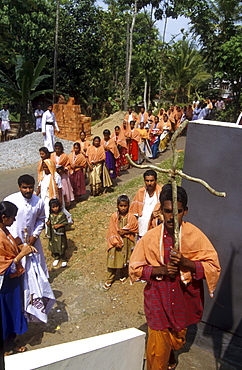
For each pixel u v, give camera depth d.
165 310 2.89
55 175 7.34
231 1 15.72
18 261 3.72
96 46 25.73
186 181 3.76
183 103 30.66
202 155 3.61
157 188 5.09
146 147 14.29
